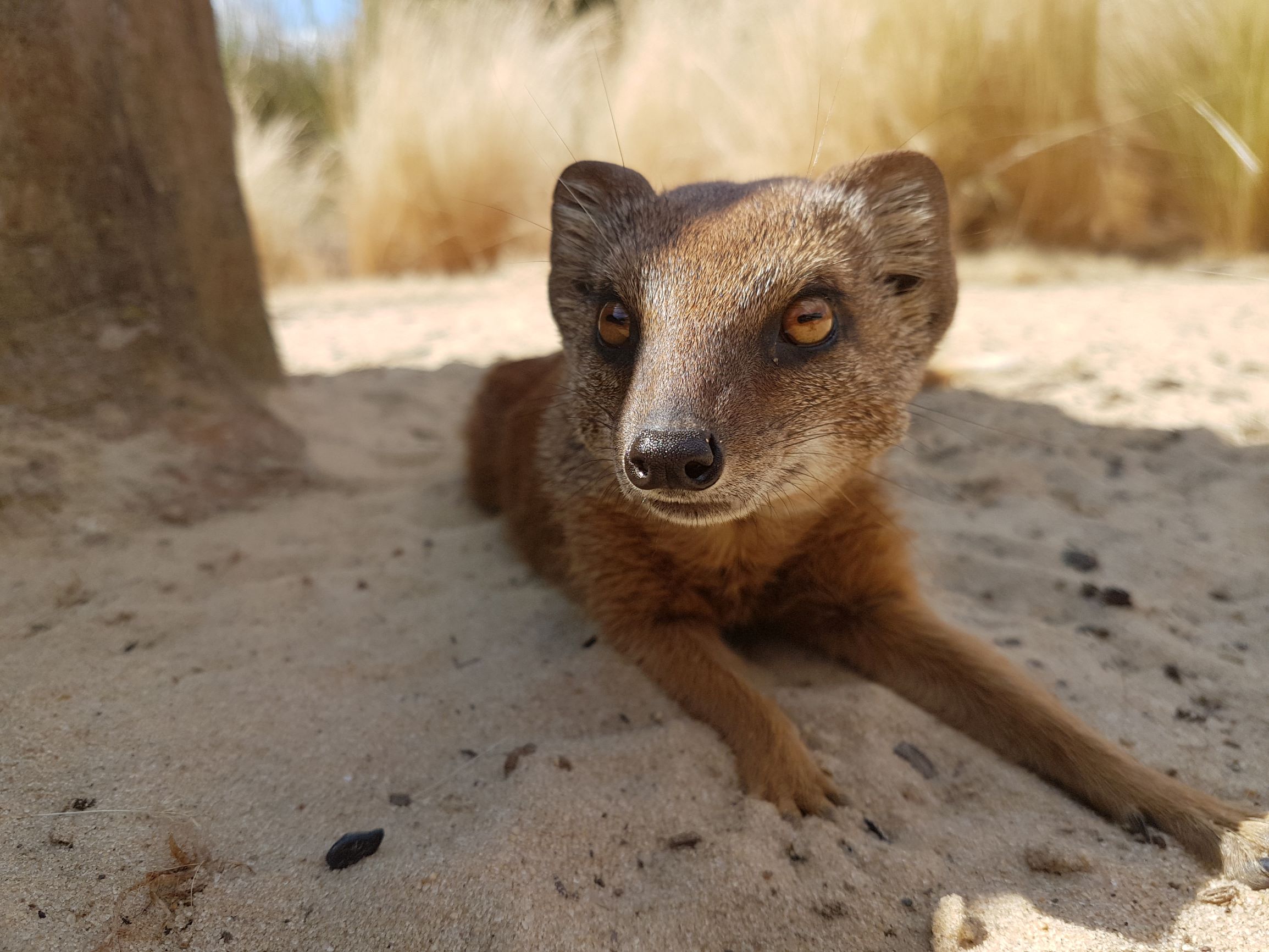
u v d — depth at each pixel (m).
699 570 0.18
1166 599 0.20
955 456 0.27
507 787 0.14
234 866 0.12
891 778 0.15
